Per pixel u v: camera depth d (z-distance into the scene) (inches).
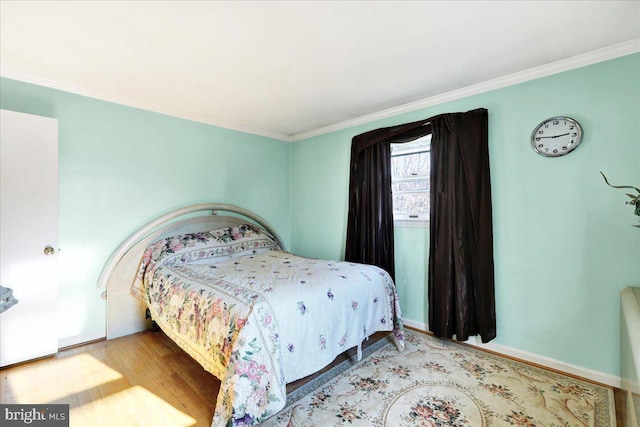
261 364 60.4
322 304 75.2
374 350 96.3
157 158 116.6
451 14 61.3
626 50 72.7
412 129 111.1
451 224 97.8
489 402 69.9
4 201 82.3
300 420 64.1
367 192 124.2
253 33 67.7
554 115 83.3
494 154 94.0
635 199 59.7
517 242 90.0
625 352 59.4
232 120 133.6
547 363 85.4
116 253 105.2
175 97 106.5
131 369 84.5
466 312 95.0
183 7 58.7
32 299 86.6
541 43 72.3
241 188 143.7
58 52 75.9
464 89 98.6
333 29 66.4
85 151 100.0
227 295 71.6
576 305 80.7
